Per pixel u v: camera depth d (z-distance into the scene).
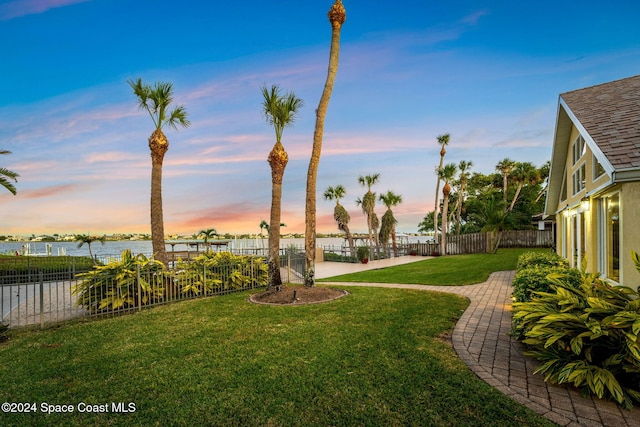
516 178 35.88
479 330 5.57
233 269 10.27
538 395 3.26
